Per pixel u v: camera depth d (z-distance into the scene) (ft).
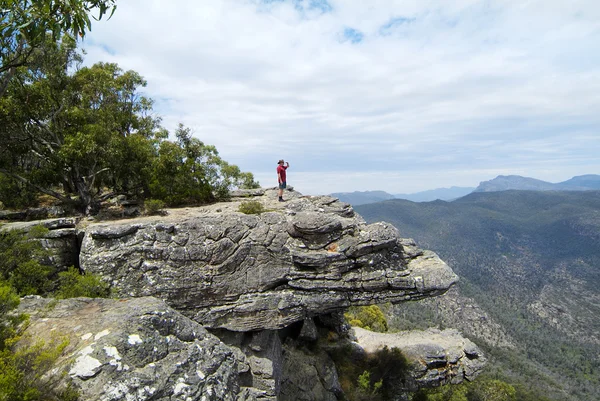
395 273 64.69
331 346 107.24
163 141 84.33
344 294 64.80
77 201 69.51
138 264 55.62
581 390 368.68
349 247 64.13
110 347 23.18
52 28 23.94
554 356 467.93
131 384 21.93
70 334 24.79
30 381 19.12
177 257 57.36
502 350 402.93
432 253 71.31
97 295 49.67
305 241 65.05
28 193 69.82
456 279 64.49
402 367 108.88
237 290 60.80
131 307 28.48
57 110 70.90
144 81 93.66
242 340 66.03
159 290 56.18
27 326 24.22
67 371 21.36
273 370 66.44
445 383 112.68
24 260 45.98
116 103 84.84
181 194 81.66
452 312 552.00
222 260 59.67
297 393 83.35
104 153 67.77
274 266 62.69
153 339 25.82
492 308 619.26
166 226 58.03
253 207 71.05
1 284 32.89
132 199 79.46
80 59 75.82
